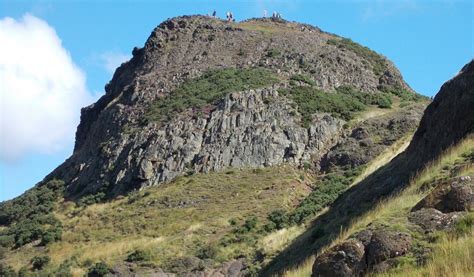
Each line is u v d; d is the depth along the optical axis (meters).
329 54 83.25
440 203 14.69
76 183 68.56
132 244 47.19
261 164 58.84
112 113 76.94
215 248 42.72
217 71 78.00
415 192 18.75
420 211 14.39
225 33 90.19
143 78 81.19
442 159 20.38
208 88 72.62
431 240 13.29
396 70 87.69
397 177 28.05
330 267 14.06
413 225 13.95
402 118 60.47
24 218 63.06
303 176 56.03
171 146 62.38
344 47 88.88
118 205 57.69
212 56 83.75
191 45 87.94
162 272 41.50
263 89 68.69
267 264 34.56
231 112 64.75
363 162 55.00
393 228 13.85
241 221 48.00
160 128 65.94
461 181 14.78
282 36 88.56
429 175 19.47
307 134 61.81
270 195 52.12
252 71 76.50
